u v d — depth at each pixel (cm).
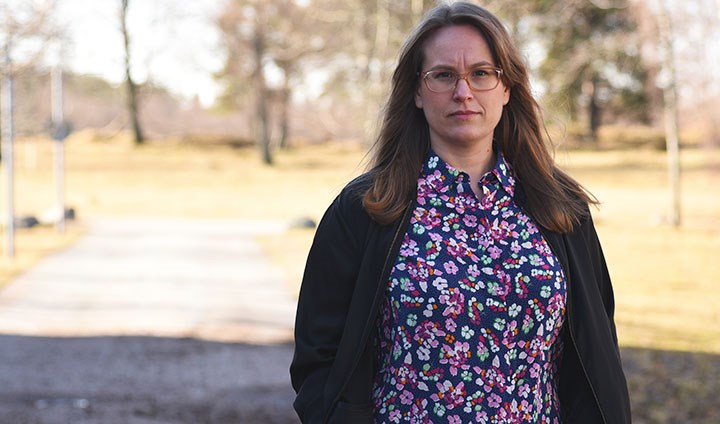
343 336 245
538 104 267
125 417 750
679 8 2780
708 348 1052
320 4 3981
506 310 239
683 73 2842
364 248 249
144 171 5122
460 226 248
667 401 779
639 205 3472
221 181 4806
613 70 5134
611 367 252
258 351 1090
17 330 1187
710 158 4119
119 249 2227
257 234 2711
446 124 253
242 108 6888
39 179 4641
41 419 727
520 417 239
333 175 5156
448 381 237
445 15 257
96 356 1027
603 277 268
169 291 1585
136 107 6297
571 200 259
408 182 251
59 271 1803
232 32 5769
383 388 244
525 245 246
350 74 5472
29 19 1082
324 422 245
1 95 2306
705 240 2477
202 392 866
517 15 2384
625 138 5834
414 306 238
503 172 254
